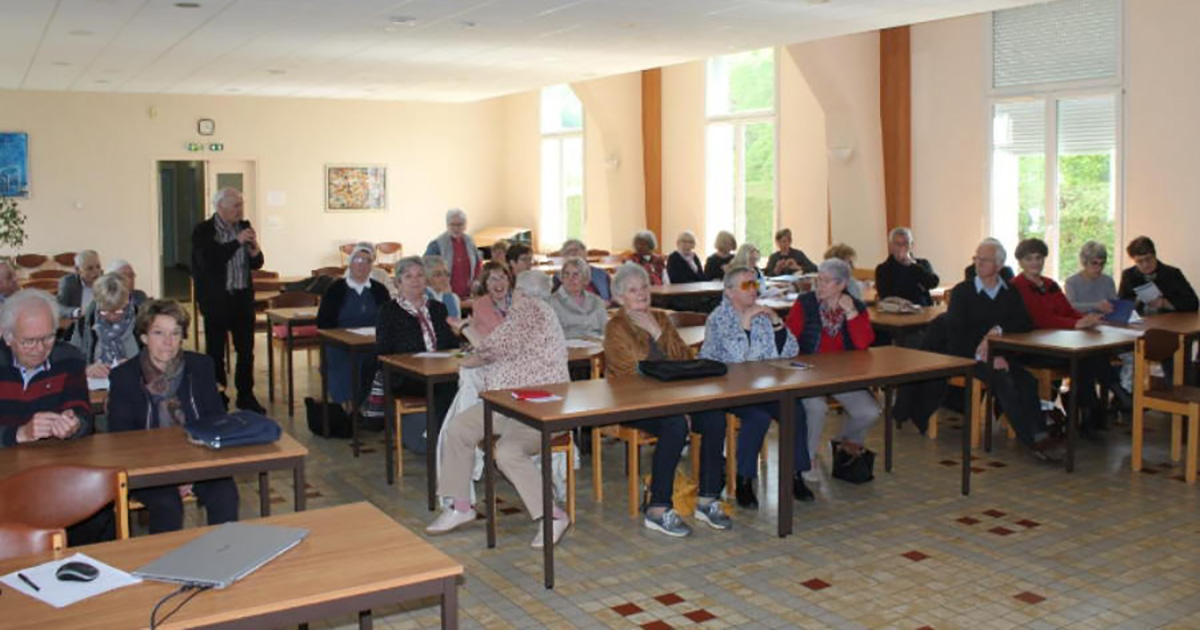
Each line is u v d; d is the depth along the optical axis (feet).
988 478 18.19
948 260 35.99
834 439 18.40
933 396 20.15
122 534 9.37
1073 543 14.71
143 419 12.65
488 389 14.85
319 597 7.13
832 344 18.04
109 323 18.07
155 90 45.44
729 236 33.60
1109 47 30.99
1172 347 17.95
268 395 26.66
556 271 38.63
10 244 44.60
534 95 55.67
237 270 23.30
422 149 55.57
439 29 27.76
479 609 12.57
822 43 35.27
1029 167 33.60
